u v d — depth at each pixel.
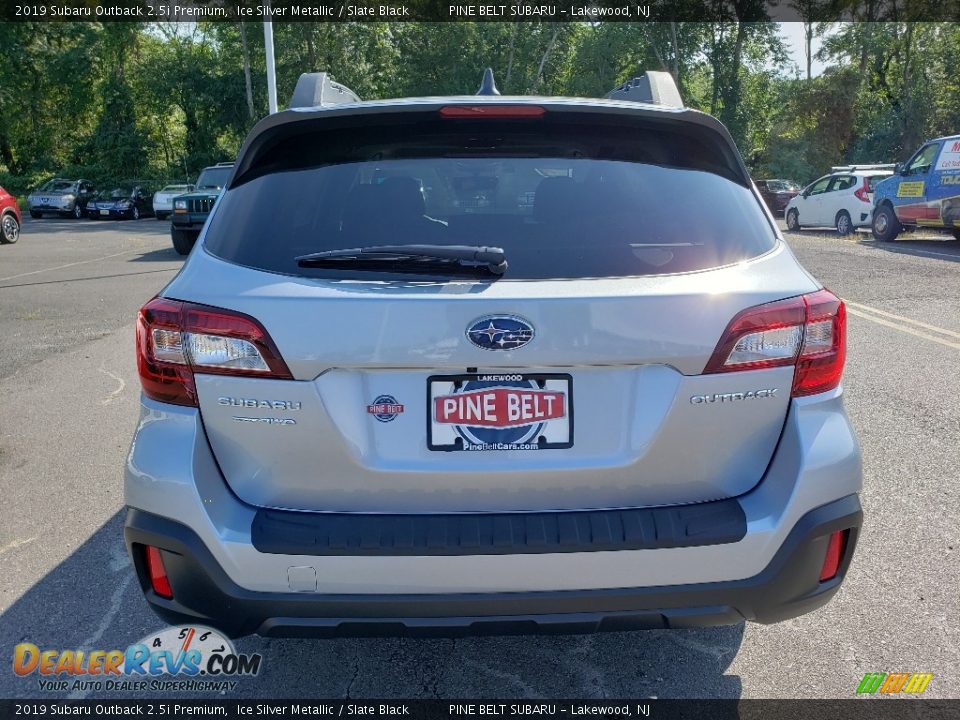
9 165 47.28
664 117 2.44
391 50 46.66
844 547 2.21
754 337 2.05
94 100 46.06
